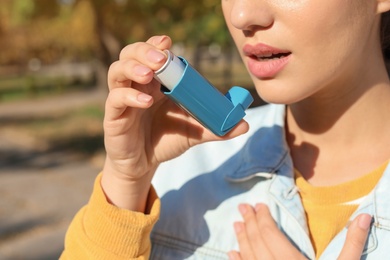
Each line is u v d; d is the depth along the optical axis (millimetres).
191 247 1140
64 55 30328
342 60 917
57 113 14062
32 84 21891
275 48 908
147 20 9133
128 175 1042
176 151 1055
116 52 10117
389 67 1162
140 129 1036
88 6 8922
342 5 881
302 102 1119
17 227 5160
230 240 1106
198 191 1189
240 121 919
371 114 1060
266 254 986
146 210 1103
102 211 1029
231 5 997
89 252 1033
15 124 12602
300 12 874
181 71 867
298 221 1033
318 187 1052
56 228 5117
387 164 1008
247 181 1145
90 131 10812
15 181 7066
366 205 972
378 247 937
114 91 938
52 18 9320
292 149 1155
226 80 17641
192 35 13047
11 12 9906
